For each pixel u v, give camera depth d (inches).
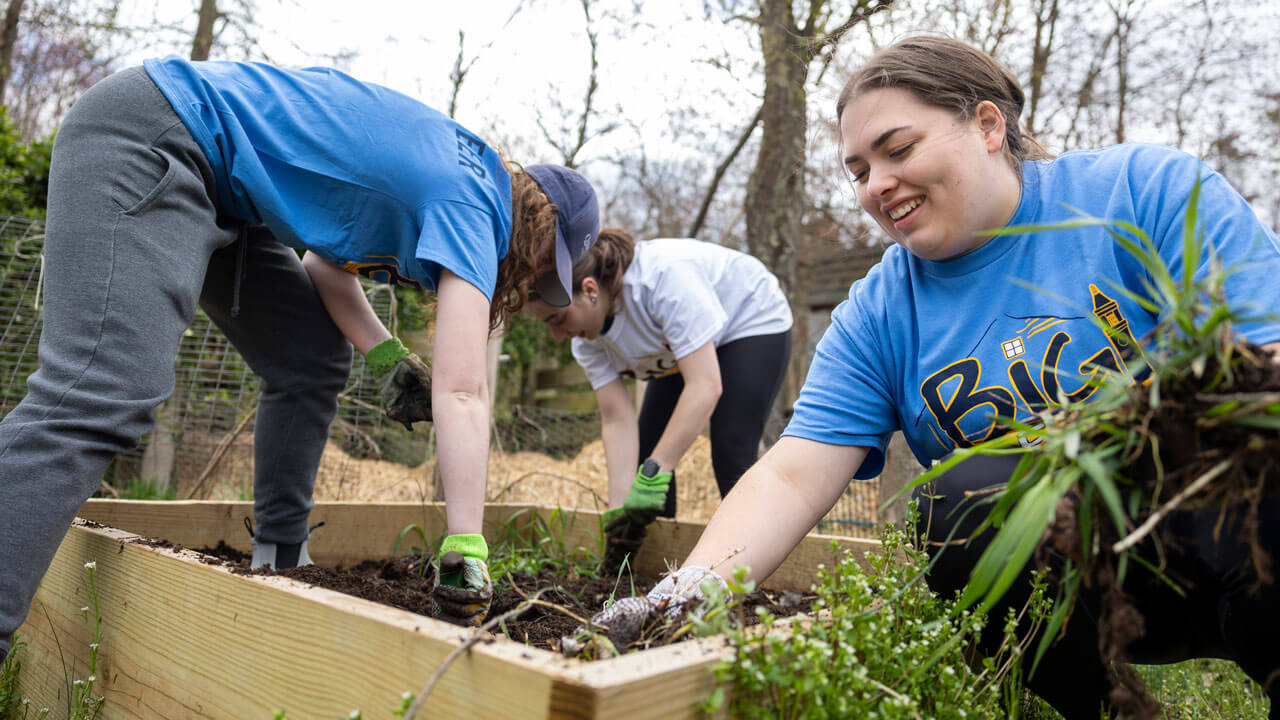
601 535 106.5
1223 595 41.7
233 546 99.3
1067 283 52.4
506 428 239.8
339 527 105.8
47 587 74.8
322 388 88.0
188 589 53.2
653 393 118.6
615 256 100.0
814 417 57.9
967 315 55.6
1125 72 289.0
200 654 50.9
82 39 328.2
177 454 189.5
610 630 41.9
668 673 31.4
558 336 103.5
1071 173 55.4
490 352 161.6
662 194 392.8
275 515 88.7
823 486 56.1
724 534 52.0
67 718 65.4
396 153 66.5
